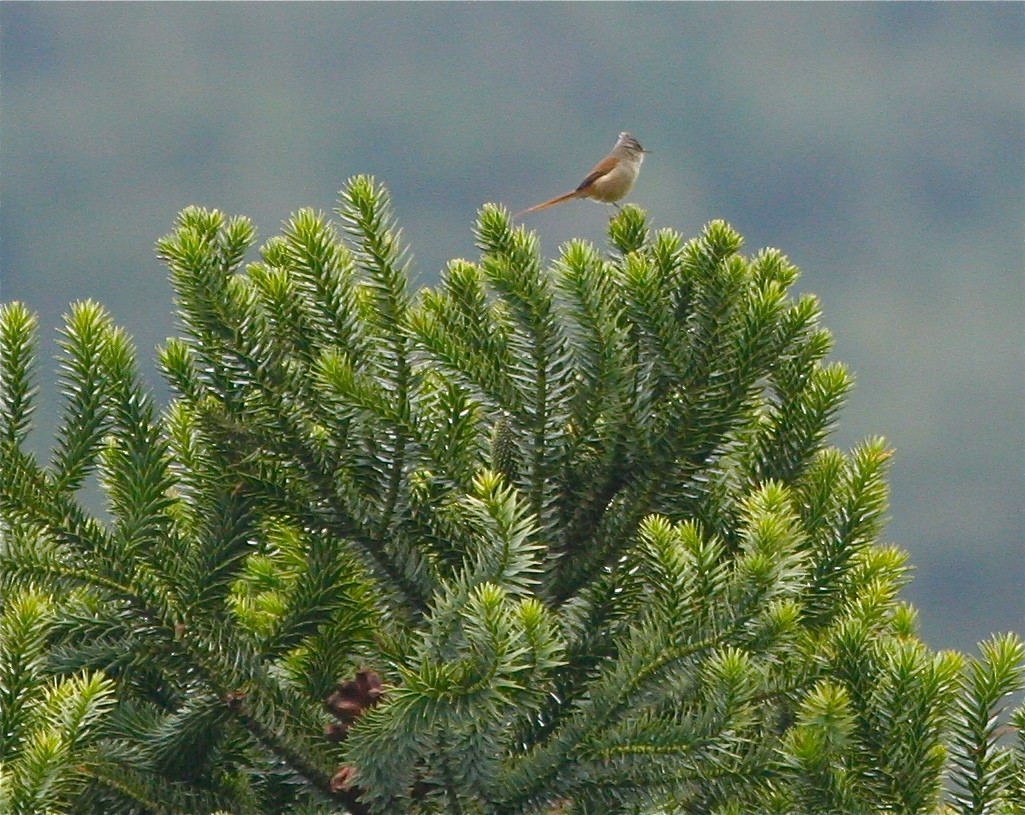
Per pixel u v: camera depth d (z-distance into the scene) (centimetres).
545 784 1014
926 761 1022
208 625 1107
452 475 1148
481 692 948
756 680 1002
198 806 1069
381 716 989
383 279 1190
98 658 1082
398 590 1141
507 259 1202
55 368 1126
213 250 1163
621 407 1149
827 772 989
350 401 1120
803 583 1170
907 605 1267
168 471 1141
